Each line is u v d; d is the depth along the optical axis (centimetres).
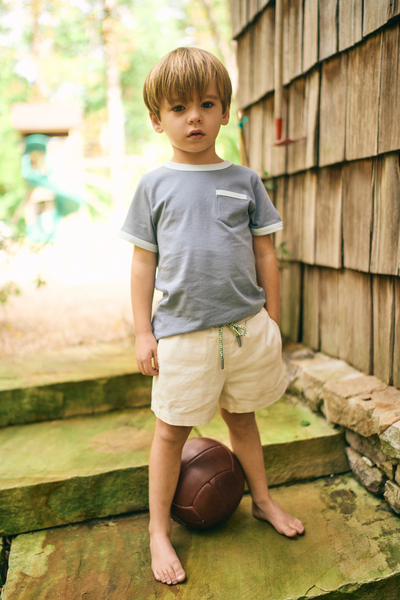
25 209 905
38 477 176
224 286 145
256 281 162
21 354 265
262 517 174
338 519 176
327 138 215
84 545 168
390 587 151
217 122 146
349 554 159
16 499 172
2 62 1259
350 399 188
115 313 349
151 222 153
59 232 844
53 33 1286
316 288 244
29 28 1275
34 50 1285
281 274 276
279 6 225
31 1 1205
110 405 231
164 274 150
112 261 610
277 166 262
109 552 164
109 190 961
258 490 174
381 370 201
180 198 146
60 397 222
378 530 169
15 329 314
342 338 227
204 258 144
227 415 168
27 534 174
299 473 199
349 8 190
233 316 147
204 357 147
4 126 1013
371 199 193
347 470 204
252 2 272
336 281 228
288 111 246
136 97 1430
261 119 279
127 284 454
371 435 181
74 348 277
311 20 217
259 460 172
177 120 143
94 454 193
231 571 153
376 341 203
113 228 852
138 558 161
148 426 216
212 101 143
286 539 166
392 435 166
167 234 148
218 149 562
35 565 159
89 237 782
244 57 296
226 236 146
